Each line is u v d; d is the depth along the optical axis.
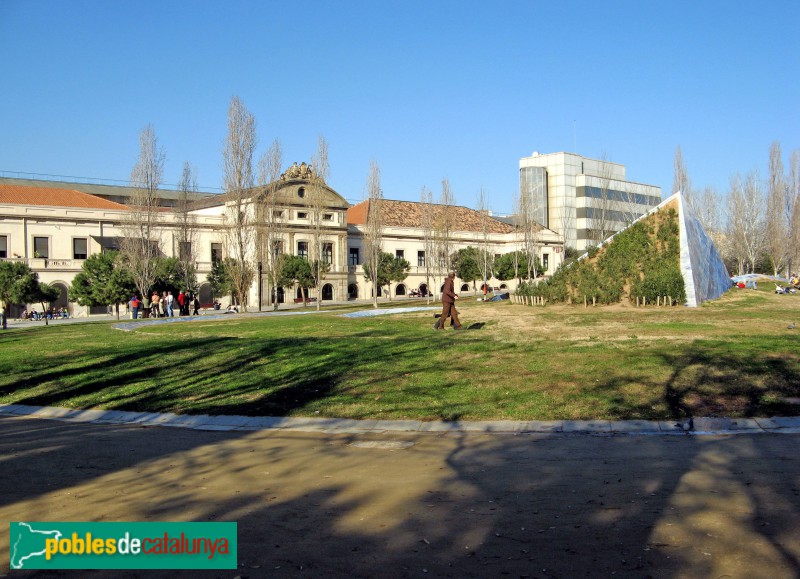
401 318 28.08
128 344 21.12
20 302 56.97
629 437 9.27
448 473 7.66
